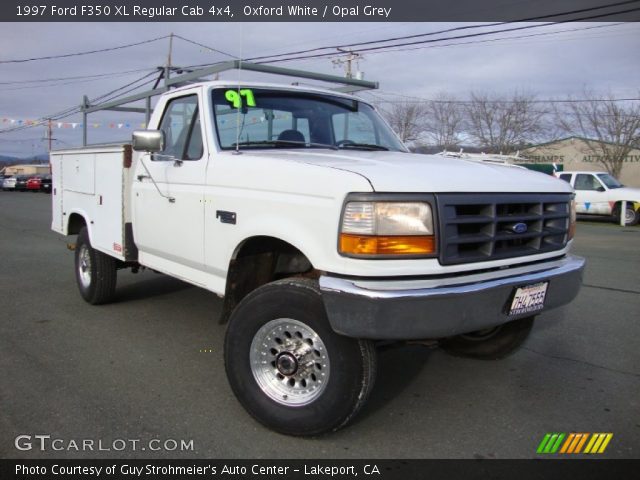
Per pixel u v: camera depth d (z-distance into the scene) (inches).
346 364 117.3
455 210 116.3
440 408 143.9
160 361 172.9
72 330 202.4
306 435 124.8
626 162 1534.2
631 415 141.1
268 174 131.3
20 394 147.5
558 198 137.9
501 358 170.1
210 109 158.4
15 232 501.4
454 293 112.3
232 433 129.0
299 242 121.9
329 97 185.9
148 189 178.7
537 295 129.6
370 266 110.2
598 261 374.0
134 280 283.3
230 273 142.9
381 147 181.8
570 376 165.9
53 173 263.6
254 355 130.1
